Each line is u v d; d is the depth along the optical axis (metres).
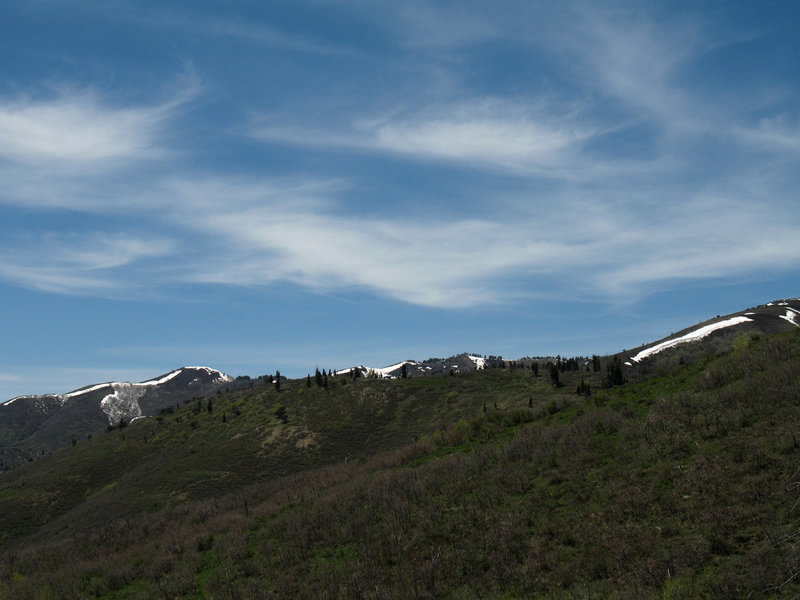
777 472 15.14
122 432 123.38
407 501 22.78
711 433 18.59
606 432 22.66
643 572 13.21
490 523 18.69
